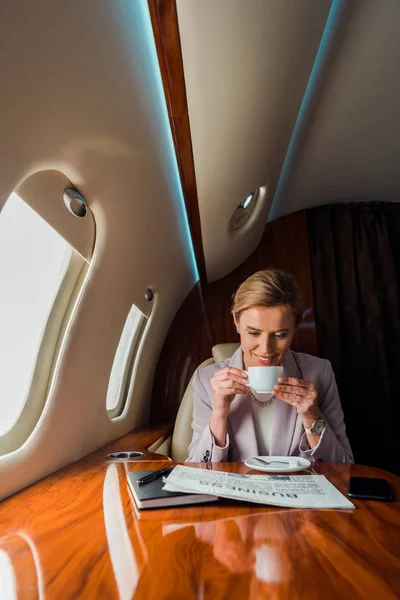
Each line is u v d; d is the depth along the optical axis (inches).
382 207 114.0
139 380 91.4
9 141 28.9
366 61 63.8
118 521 30.8
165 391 106.2
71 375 50.2
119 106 39.5
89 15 30.1
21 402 45.3
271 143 66.9
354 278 109.7
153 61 42.0
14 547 26.5
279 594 20.0
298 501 33.2
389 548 25.3
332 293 108.3
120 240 54.0
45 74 29.0
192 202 66.3
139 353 86.8
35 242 42.7
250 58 44.6
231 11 37.2
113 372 76.7
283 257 111.8
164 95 44.6
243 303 53.8
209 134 52.4
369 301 108.6
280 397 51.0
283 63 49.8
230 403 54.0
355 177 102.0
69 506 35.0
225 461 53.5
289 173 94.0
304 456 52.4
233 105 50.1
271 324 52.9
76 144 36.9
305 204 111.7
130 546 26.1
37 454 44.3
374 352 106.0
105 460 55.1
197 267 98.5
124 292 62.9
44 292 46.6
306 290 109.5
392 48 61.9
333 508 32.5
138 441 72.8
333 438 51.9
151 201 58.2
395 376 105.8
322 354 105.6
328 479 41.4
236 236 91.9
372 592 20.1
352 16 53.6
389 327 107.7
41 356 47.3
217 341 108.0
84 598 20.0
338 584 20.9
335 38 56.8
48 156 34.5
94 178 42.9
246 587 20.7
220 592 20.2
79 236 45.4
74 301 49.7
